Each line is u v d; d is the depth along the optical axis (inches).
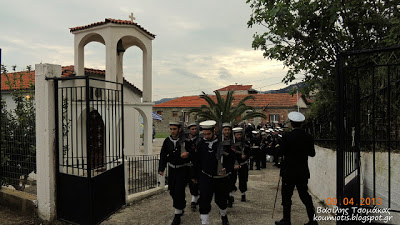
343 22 255.3
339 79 144.9
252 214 218.7
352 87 170.9
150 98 537.6
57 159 201.8
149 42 539.8
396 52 216.8
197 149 194.2
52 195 199.5
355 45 253.6
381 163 171.3
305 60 269.3
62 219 199.0
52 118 199.5
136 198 251.9
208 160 189.2
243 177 257.1
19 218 206.4
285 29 251.4
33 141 222.1
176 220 195.8
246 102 1332.4
